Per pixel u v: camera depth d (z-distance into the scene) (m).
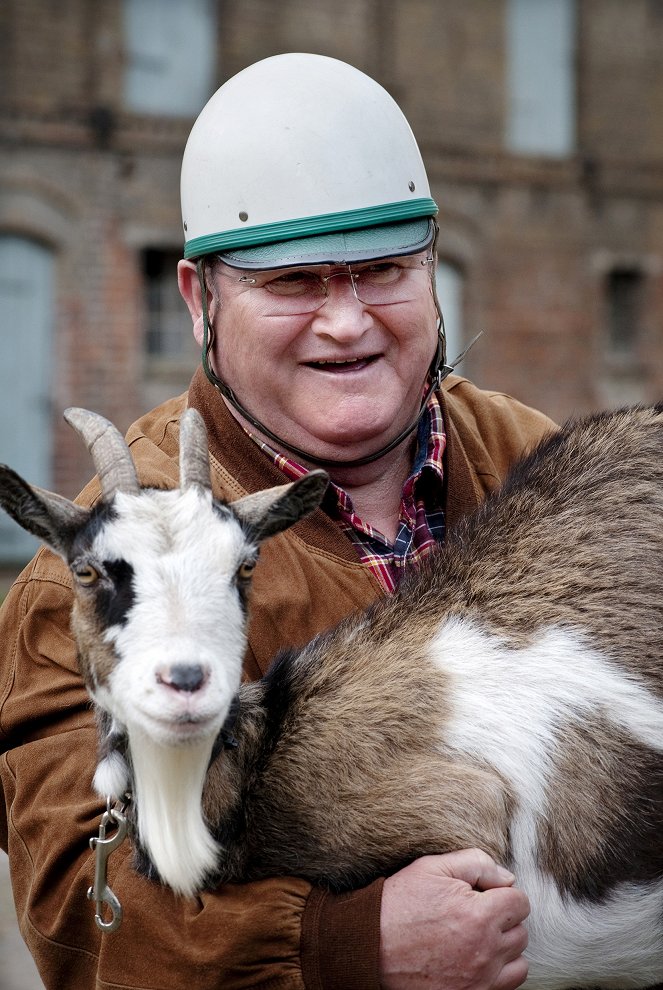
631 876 2.96
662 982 3.13
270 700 3.11
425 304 3.44
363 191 3.28
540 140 17.38
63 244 14.68
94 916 2.95
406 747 2.98
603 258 17.72
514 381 17.27
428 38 16.48
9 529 14.38
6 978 5.23
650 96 17.89
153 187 15.02
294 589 3.25
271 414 3.44
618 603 3.11
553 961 3.01
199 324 3.60
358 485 3.56
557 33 17.36
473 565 3.24
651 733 3.00
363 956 2.71
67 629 3.16
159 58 15.09
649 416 3.44
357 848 2.90
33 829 3.04
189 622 2.74
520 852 2.95
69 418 3.13
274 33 15.59
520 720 2.99
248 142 3.29
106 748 2.98
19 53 14.38
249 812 2.99
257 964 2.77
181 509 2.90
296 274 3.30
